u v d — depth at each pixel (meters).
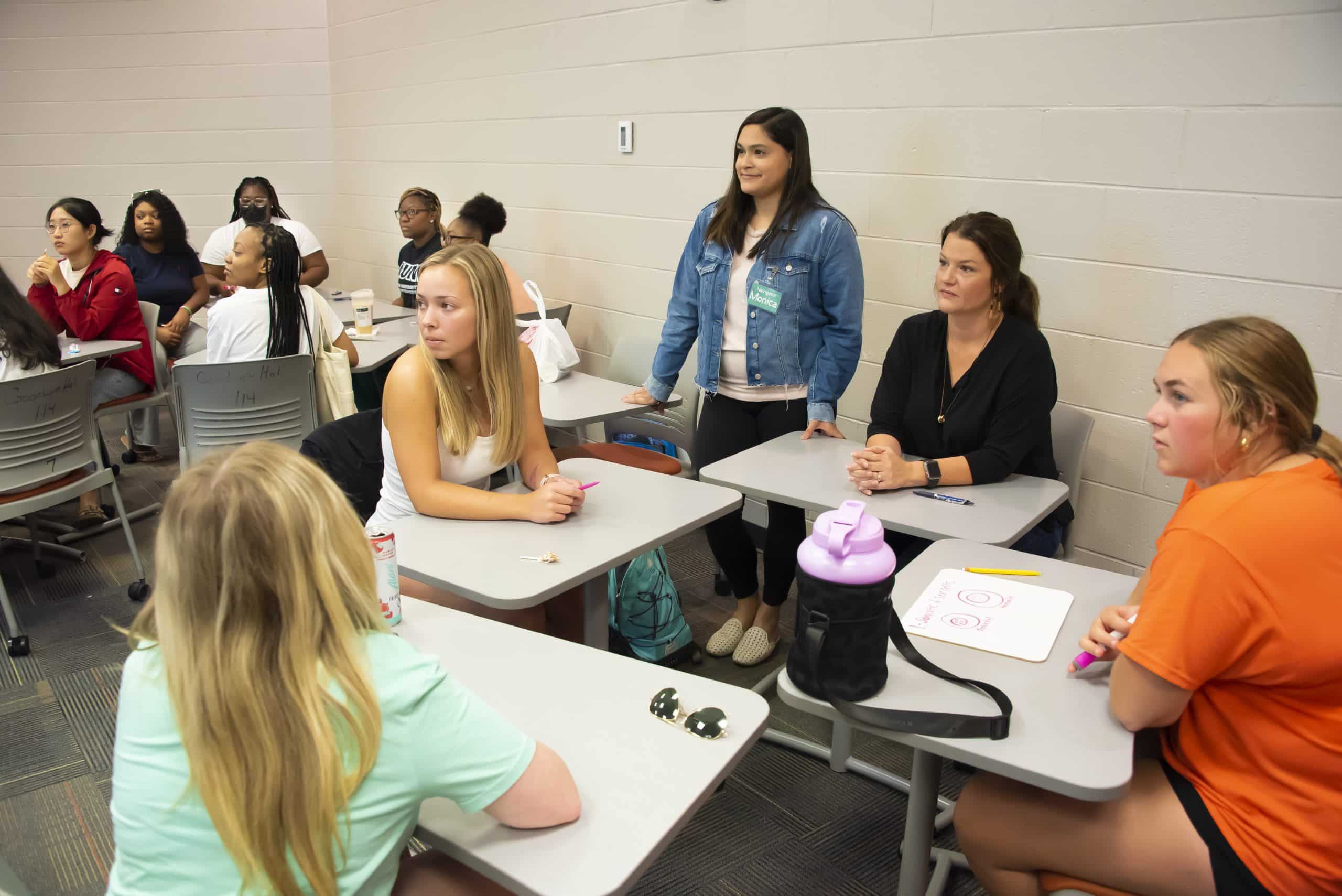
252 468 0.92
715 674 2.65
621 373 3.56
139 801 0.92
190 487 0.91
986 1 2.54
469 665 1.35
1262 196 2.16
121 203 5.75
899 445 2.25
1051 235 2.54
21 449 2.71
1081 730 1.18
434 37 4.69
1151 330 2.40
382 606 1.44
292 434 3.17
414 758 0.95
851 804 2.13
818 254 2.47
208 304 4.79
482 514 1.86
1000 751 1.14
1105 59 2.35
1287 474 1.16
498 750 0.98
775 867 1.94
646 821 1.04
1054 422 2.42
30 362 2.96
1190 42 2.20
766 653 2.67
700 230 2.67
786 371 2.57
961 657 1.35
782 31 3.05
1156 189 2.32
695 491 2.05
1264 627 1.10
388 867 1.00
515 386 1.98
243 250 3.19
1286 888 1.15
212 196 5.82
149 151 5.70
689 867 1.93
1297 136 2.09
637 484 2.10
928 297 2.85
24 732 2.40
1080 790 1.08
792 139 2.41
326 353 3.24
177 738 0.92
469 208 4.04
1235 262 2.23
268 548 0.89
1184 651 1.11
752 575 2.75
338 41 5.50
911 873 1.57
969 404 2.19
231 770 0.88
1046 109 2.48
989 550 1.74
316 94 5.71
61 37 5.48
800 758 2.31
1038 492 2.07
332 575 0.94
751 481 2.12
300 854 0.90
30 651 2.78
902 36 2.74
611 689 1.29
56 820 2.08
